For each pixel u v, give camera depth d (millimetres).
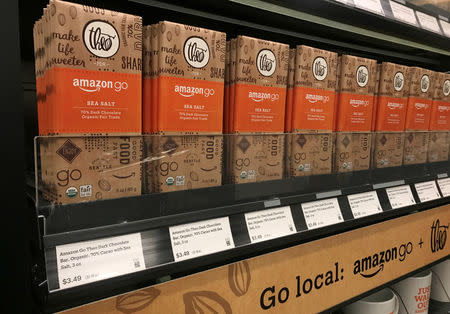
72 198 630
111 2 965
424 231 1462
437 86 1399
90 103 642
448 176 1467
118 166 677
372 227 1219
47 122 661
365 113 1155
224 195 809
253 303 900
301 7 1029
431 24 1375
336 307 1131
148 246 656
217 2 1014
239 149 854
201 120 788
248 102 872
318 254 1050
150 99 758
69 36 609
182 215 713
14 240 580
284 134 935
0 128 557
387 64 1179
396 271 1352
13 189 572
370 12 1099
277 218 869
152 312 726
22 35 996
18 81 568
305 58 960
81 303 628
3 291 577
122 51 667
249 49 852
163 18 1104
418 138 1367
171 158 738
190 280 774
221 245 747
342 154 1105
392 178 1246
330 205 998
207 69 784
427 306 1481
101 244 611
